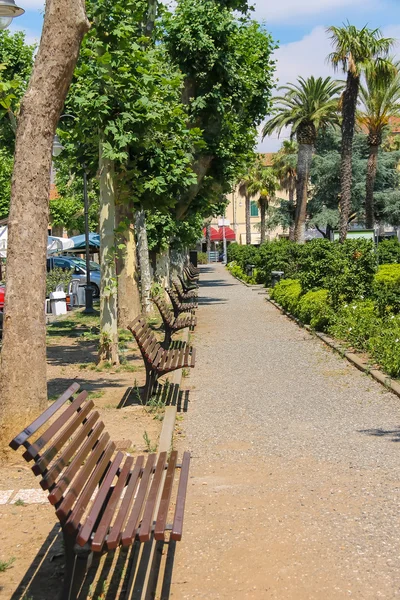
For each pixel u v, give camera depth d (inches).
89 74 445.7
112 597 163.8
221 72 831.1
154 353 386.3
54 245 1182.3
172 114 495.2
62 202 1852.9
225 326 754.2
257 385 425.7
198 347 597.0
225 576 177.0
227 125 907.4
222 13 821.9
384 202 2432.3
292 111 1835.6
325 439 300.8
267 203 2770.7
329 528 204.4
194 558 187.3
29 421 260.7
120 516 162.6
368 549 189.3
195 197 963.3
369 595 165.0
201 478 253.4
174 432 317.1
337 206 2518.5
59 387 417.7
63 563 179.8
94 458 182.4
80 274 1342.3
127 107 450.0
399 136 2721.5
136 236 860.6
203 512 219.5
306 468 261.9
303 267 821.9
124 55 453.1
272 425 327.6
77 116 502.3
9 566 178.7
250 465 267.9
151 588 167.5
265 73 1026.7
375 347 470.3
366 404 364.5
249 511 219.6
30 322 262.1
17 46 948.0
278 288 1000.2
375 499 226.4
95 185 978.1
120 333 669.3
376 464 263.0
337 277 643.5
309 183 2593.5
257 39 1010.1
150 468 199.2
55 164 856.9
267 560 185.0
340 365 480.4
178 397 393.4
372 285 644.1
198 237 1384.1
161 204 544.7
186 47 809.5
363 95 1790.1
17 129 263.0
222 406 369.4
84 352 576.1
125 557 183.6
